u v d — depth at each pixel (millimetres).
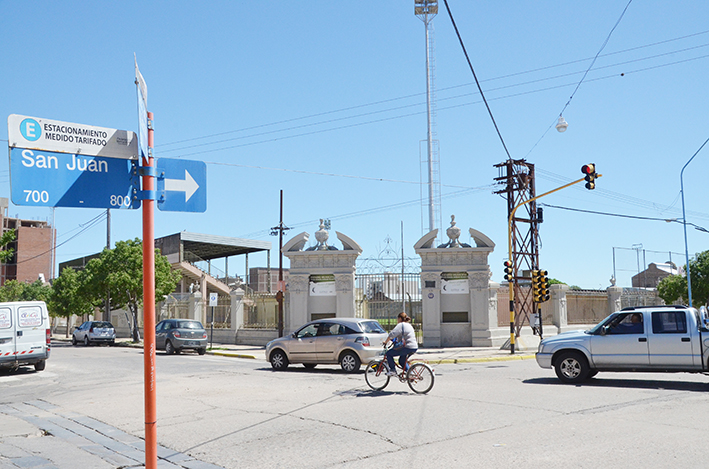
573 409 10609
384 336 18453
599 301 34312
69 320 52000
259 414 10656
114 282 37000
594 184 21438
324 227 28984
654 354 13719
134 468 7441
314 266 28641
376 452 7762
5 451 8352
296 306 28688
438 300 27547
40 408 12219
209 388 14320
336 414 10453
